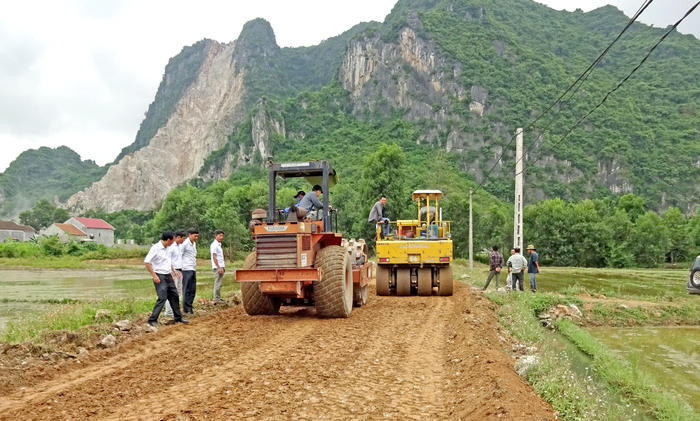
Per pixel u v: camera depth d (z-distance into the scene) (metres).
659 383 9.38
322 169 11.87
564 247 79.88
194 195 86.00
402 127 163.50
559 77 175.00
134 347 8.62
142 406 5.64
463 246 76.31
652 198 142.62
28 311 16.86
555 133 153.38
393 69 179.12
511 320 13.16
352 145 163.38
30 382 6.55
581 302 17.83
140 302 13.29
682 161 150.62
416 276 17.67
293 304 12.41
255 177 160.25
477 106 160.62
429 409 5.68
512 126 152.62
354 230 74.06
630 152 150.38
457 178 128.25
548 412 5.58
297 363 7.54
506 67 175.38
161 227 86.12
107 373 7.02
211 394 6.05
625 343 13.69
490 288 22.06
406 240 17.45
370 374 7.05
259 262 10.91
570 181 144.38
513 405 5.22
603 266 80.56
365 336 9.62
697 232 86.62
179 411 5.44
